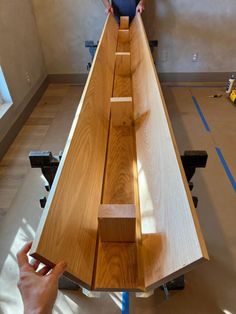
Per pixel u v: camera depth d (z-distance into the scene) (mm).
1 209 2082
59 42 3811
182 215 702
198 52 3807
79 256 771
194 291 1548
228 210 2023
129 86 2027
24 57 3260
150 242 845
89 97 1389
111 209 860
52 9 3529
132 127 1594
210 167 2422
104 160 1310
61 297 1536
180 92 3768
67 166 884
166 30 3643
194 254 599
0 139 2607
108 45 2260
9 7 2859
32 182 2324
